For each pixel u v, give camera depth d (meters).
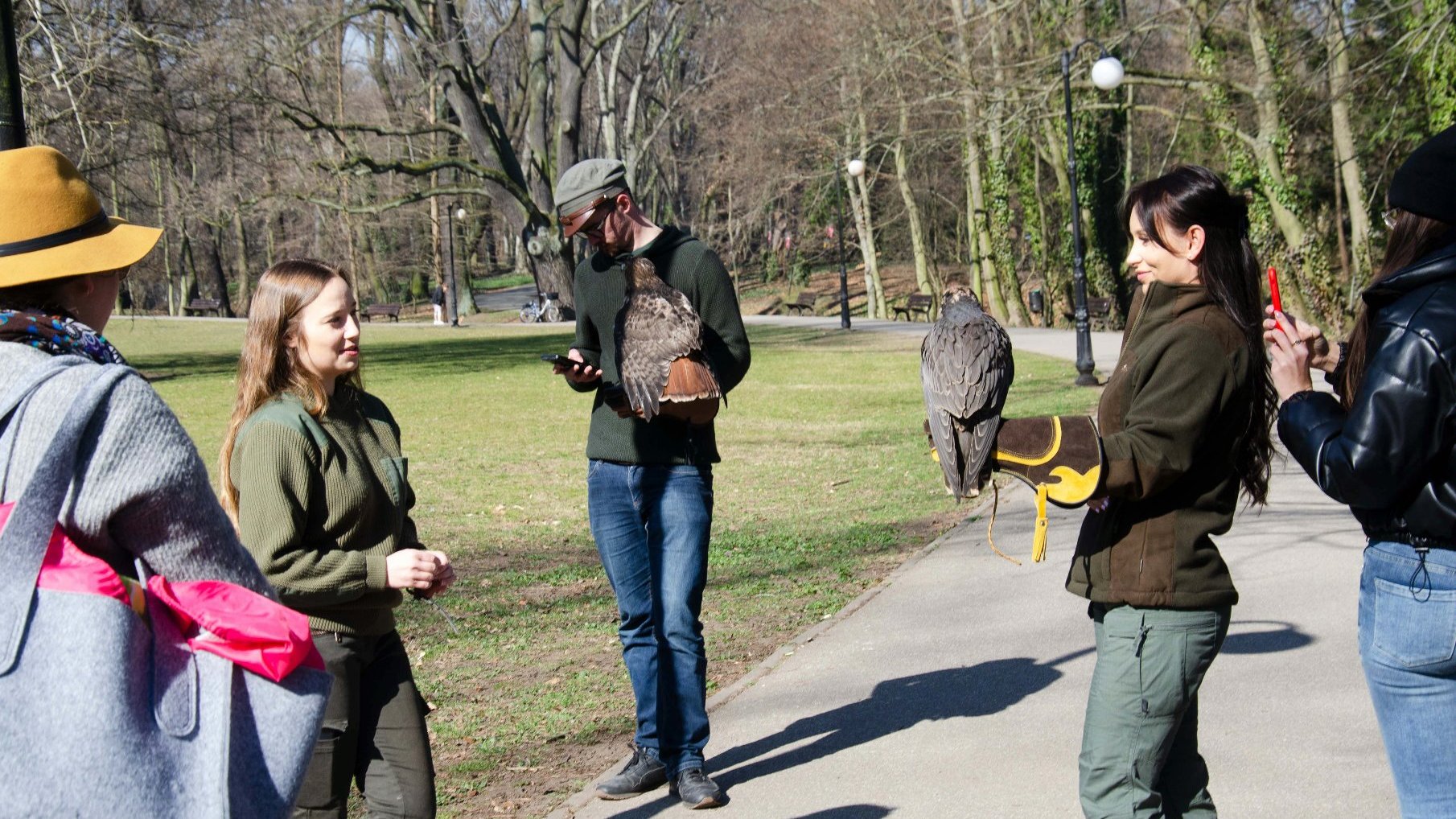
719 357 5.14
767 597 8.70
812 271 78.69
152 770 2.30
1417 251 3.10
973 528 10.62
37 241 2.53
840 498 12.89
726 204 73.69
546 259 50.00
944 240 64.69
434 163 45.41
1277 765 5.28
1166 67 44.06
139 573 2.43
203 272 80.81
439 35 45.84
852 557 9.89
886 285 74.19
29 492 2.26
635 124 58.97
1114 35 32.69
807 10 48.38
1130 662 3.53
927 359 3.86
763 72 51.16
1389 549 3.05
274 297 3.70
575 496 13.52
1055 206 50.84
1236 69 32.00
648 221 5.32
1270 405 3.60
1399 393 2.87
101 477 2.33
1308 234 30.67
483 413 21.50
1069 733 5.70
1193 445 3.38
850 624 7.73
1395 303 2.98
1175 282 3.54
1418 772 3.04
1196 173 3.50
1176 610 3.50
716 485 14.05
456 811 5.08
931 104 39.03
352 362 3.78
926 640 7.28
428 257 72.56
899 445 16.61
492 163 46.97
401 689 3.75
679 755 5.07
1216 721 5.82
